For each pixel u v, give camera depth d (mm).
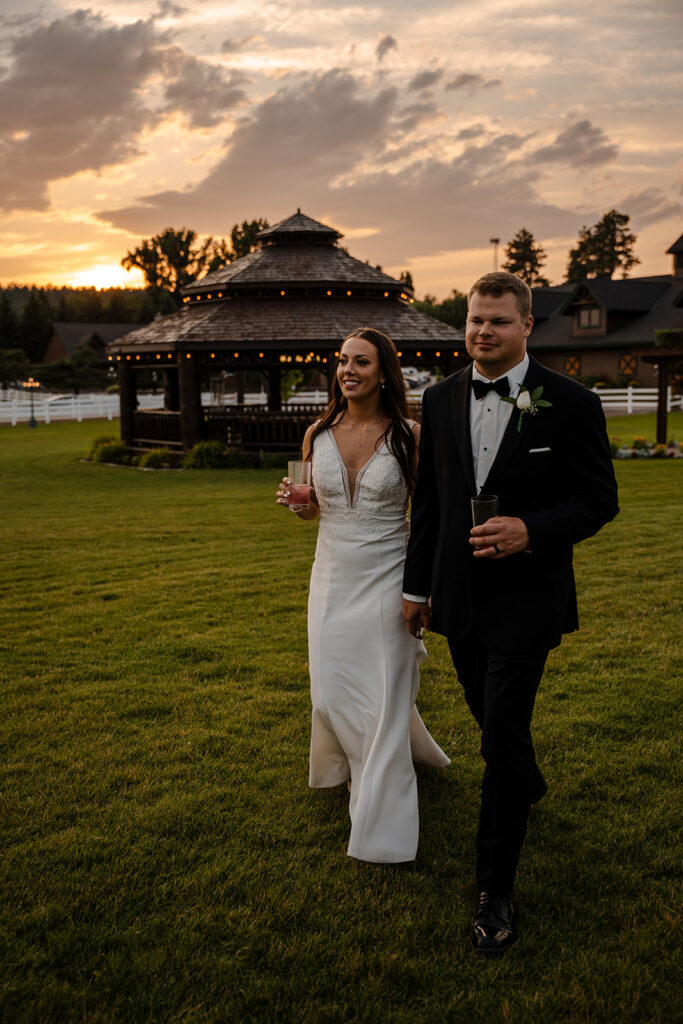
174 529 10695
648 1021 2379
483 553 2770
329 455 3459
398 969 2594
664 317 45625
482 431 2975
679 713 4465
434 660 5426
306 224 22500
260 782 3795
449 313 70938
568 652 5504
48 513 12578
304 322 20203
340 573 3436
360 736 3352
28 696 4906
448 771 3904
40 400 51281
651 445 20328
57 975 2572
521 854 3209
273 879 3053
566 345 47469
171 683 5098
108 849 3232
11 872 3096
